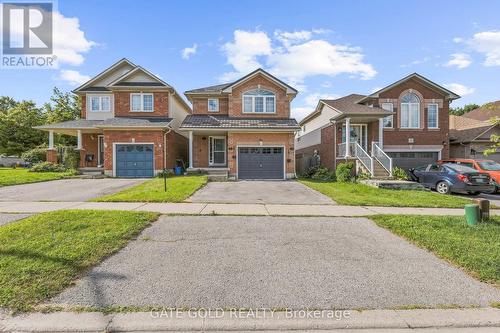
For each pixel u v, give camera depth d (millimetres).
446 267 4879
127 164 19875
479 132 21266
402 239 6371
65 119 36844
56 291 3852
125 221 7211
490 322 3395
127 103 22031
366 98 21172
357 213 8828
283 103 21594
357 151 19312
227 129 19531
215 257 5227
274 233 6719
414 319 3430
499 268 4680
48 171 21328
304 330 3312
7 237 5781
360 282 4328
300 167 27984
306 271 4695
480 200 7516
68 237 5859
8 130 34312
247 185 15867
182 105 26281
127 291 3953
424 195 12492
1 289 3781
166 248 5641
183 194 11633
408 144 21141
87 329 3191
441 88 21094
